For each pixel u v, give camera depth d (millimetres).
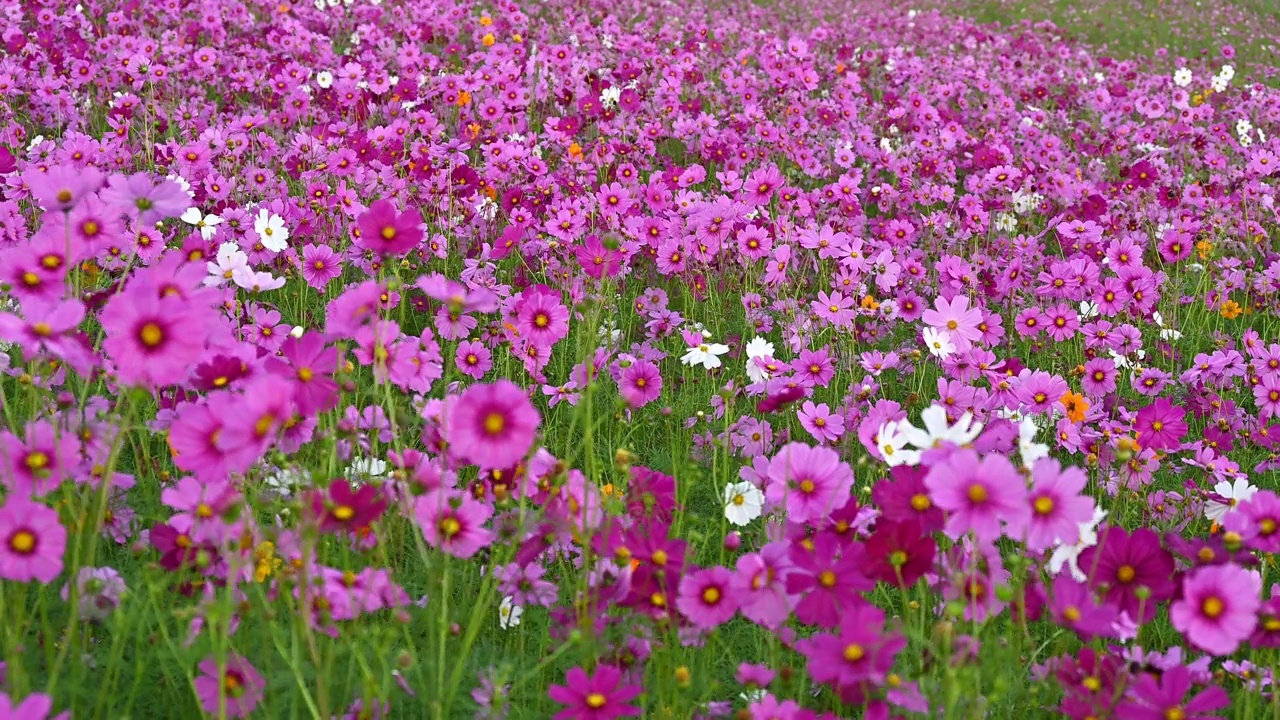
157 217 2633
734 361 4797
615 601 2447
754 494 2893
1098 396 4527
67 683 2242
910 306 5105
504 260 5457
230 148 5566
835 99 8836
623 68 8219
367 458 2998
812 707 2639
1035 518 2182
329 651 2213
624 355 4215
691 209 5352
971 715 2174
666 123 7594
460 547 2436
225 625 2018
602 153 6398
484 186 5676
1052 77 11703
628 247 5027
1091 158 8938
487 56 8094
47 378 2883
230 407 2133
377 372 2533
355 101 6977
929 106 9031
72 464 2324
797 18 15906
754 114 7594
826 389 4523
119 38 7805
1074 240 6387
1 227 4324
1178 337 5328
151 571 2258
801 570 2318
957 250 6113
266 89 7484
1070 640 2934
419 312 4902
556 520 2492
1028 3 20562
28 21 8367
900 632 2148
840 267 5168
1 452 2293
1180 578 2434
